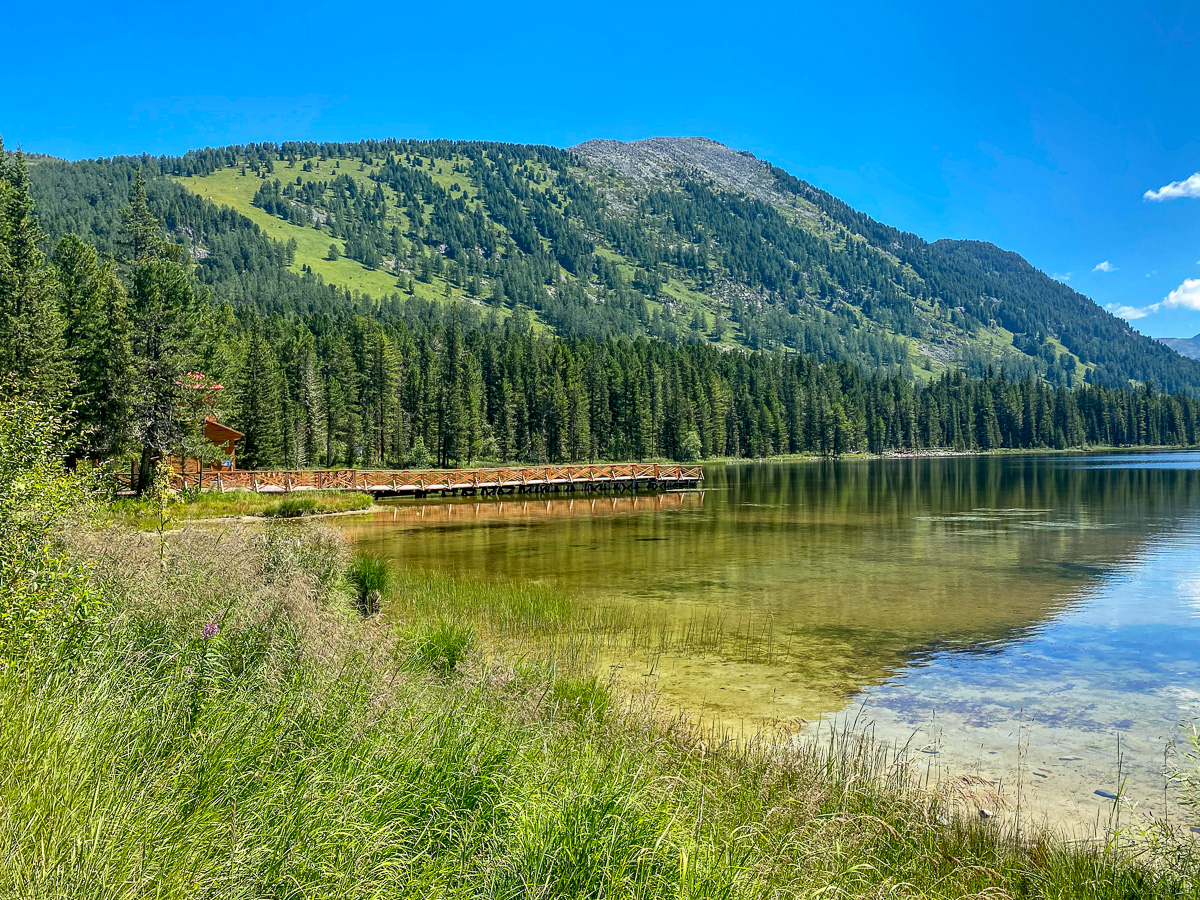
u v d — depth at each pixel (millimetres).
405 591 15562
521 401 109875
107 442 33938
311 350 89688
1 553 5277
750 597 17406
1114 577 19891
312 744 4285
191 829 3174
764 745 8039
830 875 4223
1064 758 8258
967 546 25922
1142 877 5273
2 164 41531
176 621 6207
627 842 3689
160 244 52719
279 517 33844
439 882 3406
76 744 3475
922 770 7871
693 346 156750
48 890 2586
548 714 6469
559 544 27031
